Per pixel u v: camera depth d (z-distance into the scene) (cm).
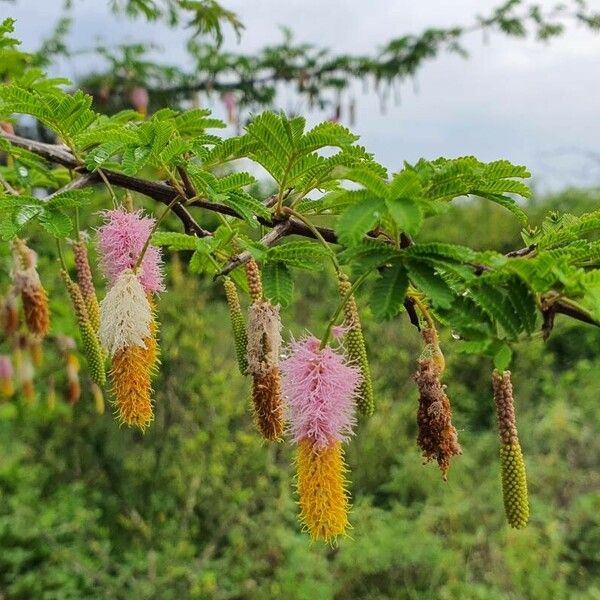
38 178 343
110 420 777
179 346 752
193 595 636
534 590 662
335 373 192
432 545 686
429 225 1253
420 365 196
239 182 216
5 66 383
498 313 170
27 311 225
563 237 195
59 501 737
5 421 786
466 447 888
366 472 841
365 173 163
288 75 851
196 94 839
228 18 560
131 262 216
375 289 170
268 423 199
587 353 1090
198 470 709
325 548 682
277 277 194
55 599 651
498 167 199
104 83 796
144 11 608
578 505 788
